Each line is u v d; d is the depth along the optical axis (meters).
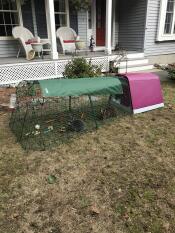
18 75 7.03
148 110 5.10
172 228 2.21
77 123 4.25
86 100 5.53
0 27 7.78
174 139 3.89
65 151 3.51
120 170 3.07
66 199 2.56
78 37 8.56
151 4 8.98
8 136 3.95
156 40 9.79
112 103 5.32
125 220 2.30
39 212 2.39
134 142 3.79
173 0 9.58
